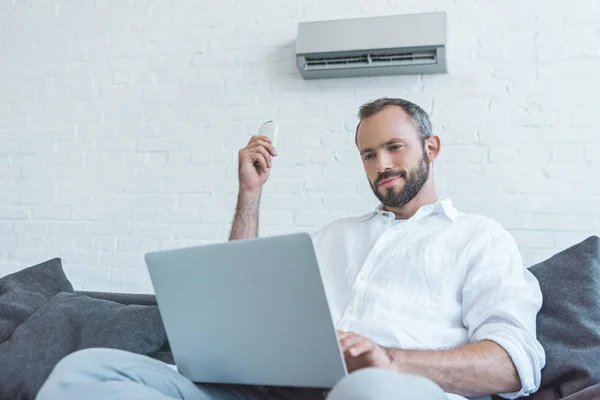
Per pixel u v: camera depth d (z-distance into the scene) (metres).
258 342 1.19
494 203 2.50
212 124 2.90
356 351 1.24
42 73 3.18
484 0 2.68
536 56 2.58
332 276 1.85
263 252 1.14
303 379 1.15
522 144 2.52
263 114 2.84
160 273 1.28
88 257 2.92
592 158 2.45
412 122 1.92
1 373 1.96
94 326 2.02
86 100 3.09
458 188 2.54
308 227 2.67
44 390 1.14
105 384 1.14
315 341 1.12
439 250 1.73
